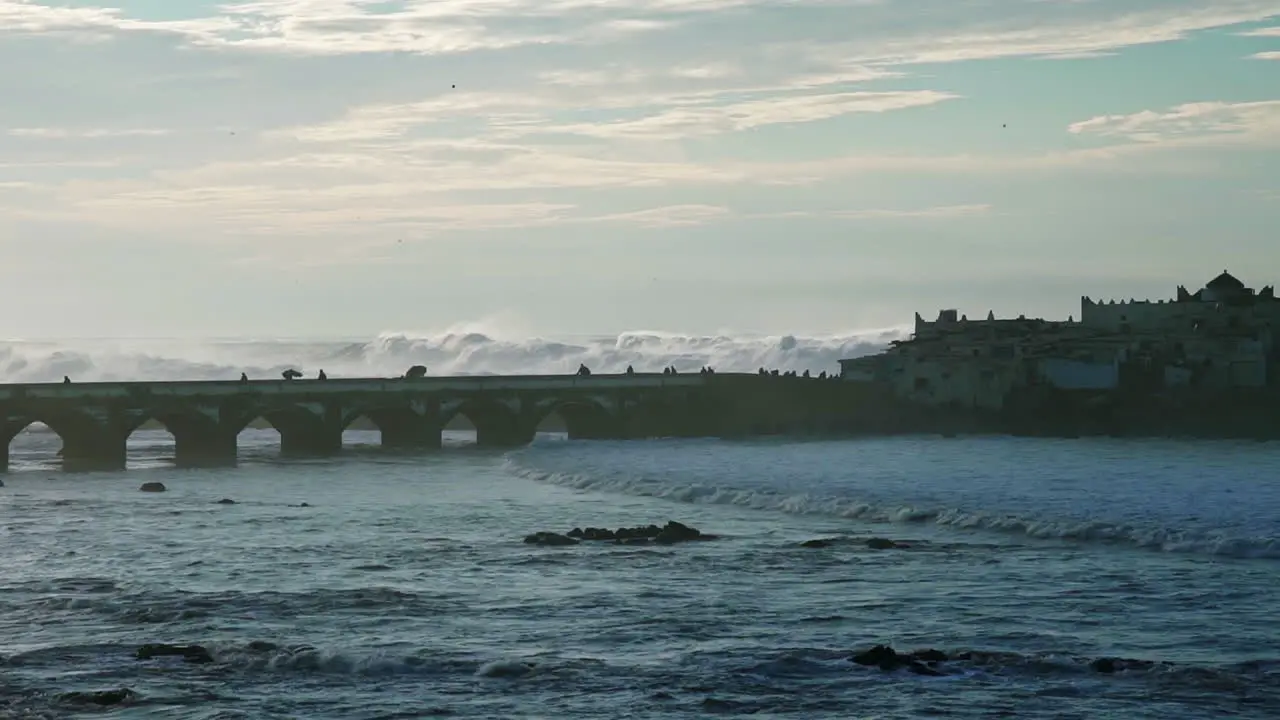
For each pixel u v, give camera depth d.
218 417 188.00
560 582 86.94
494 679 64.88
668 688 63.31
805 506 121.75
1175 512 109.75
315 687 63.84
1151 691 62.19
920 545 99.25
